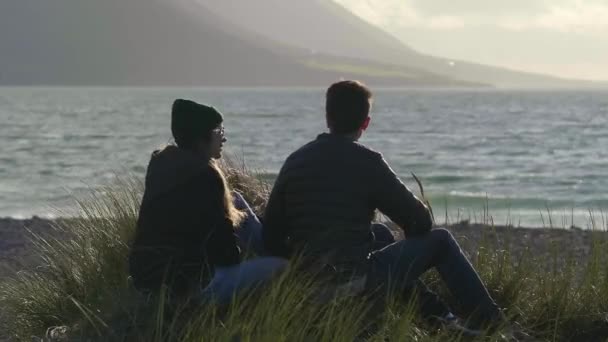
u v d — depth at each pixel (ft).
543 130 227.61
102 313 18.78
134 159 128.16
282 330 15.78
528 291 21.95
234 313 16.51
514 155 143.64
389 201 18.69
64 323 20.70
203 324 16.17
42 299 21.98
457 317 19.54
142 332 17.38
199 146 18.52
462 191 88.33
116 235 23.09
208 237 17.90
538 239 41.88
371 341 16.84
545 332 19.76
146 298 18.37
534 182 99.50
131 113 370.32
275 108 445.37
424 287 19.84
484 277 22.02
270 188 26.53
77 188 85.35
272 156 133.28
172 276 17.88
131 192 26.58
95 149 151.74
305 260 18.65
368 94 19.13
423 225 18.95
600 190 90.02
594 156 140.87
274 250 19.99
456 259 19.38
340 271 18.34
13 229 52.26
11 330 21.12
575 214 68.85
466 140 184.44
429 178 103.71
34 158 132.36
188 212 17.87
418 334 17.97
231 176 24.98
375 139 188.24
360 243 18.78
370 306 17.81
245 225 20.85
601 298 21.25
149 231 18.25
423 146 166.09
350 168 18.72
